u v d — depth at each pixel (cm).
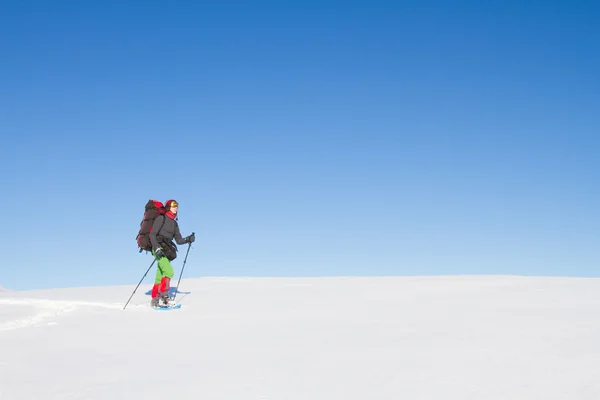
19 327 743
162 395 413
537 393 397
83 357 550
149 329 718
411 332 643
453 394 400
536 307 818
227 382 445
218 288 1195
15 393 425
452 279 1262
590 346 540
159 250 958
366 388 419
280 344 595
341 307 880
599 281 1161
